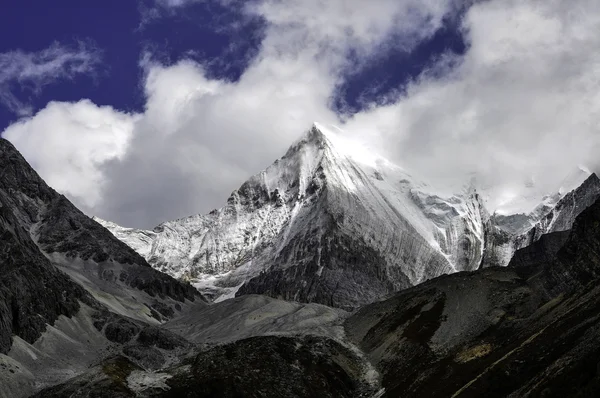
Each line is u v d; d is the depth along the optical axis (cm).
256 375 17825
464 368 16500
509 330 17825
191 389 16962
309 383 17975
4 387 18062
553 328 15575
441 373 16825
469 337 18388
